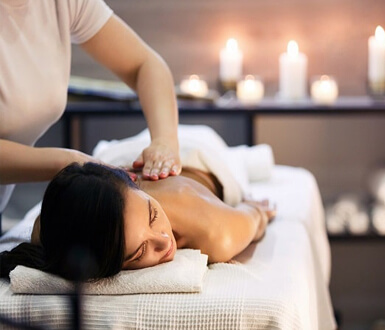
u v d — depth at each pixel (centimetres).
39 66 154
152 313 127
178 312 127
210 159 179
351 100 304
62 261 128
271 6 308
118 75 177
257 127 316
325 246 235
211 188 178
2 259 141
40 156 146
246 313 126
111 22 167
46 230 128
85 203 123
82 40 167
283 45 311
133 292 131
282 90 300
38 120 158
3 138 156
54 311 128
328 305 192
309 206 210
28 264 139
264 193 223
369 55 307
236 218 155
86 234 124
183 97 289
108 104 287
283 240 171
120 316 128
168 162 158
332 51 310
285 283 138
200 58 314
